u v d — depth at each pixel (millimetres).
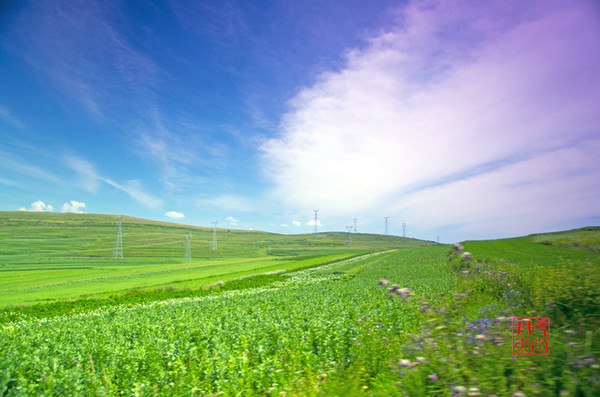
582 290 5824
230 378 6512
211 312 20062
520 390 3803
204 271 72438
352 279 39562
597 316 5195
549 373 4023
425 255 67750
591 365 3670
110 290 44688
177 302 30453
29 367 8672
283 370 6535
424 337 4883
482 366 4230
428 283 23844
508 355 4309
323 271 58656
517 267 10781
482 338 4418
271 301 24031
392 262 60719
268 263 92500
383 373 5664
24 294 42875
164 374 7156
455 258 6254
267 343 10109
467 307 6070
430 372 4277
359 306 15695
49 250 141125
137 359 9258
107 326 17125
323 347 8938
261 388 6027
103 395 6250
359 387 5055
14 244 152750
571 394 3609
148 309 25703
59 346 11766
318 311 16016
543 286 6672
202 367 7414
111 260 114562
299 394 5059
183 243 197625
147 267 87688
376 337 8180
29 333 16219
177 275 64562
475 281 9594
